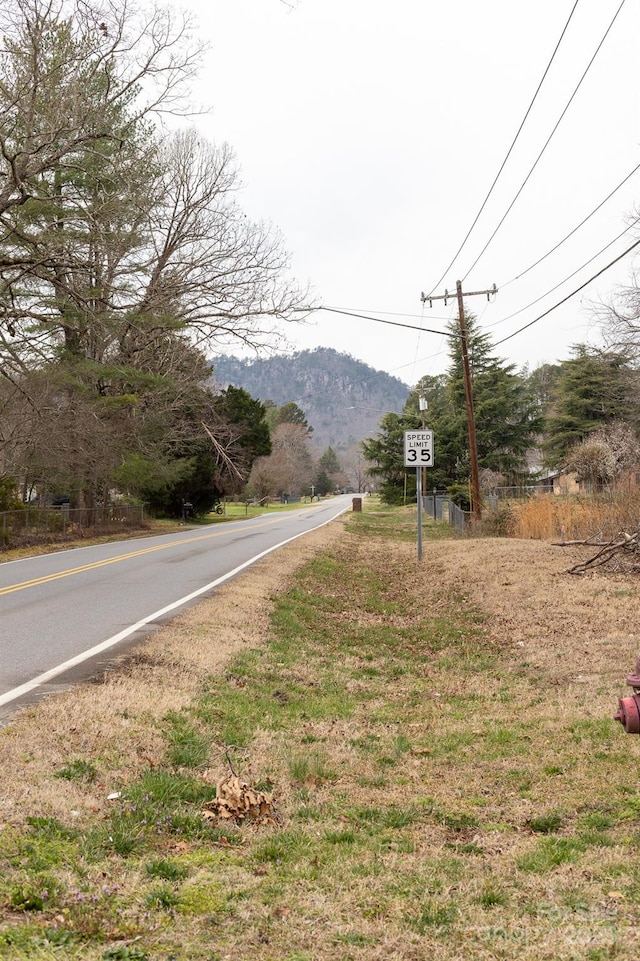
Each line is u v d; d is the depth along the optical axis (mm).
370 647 12906
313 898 4359
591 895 4312
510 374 67438
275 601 15172
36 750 6191
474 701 9539
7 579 18016
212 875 4617
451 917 4117
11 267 20516
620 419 55750
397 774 6961
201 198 32969
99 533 36312
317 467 176000
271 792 6262
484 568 19797
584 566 18156
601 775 6488
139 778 5988
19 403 31250
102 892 4172
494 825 5680
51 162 18703
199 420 48469
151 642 10516
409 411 76062
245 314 31797
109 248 23922
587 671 10359
